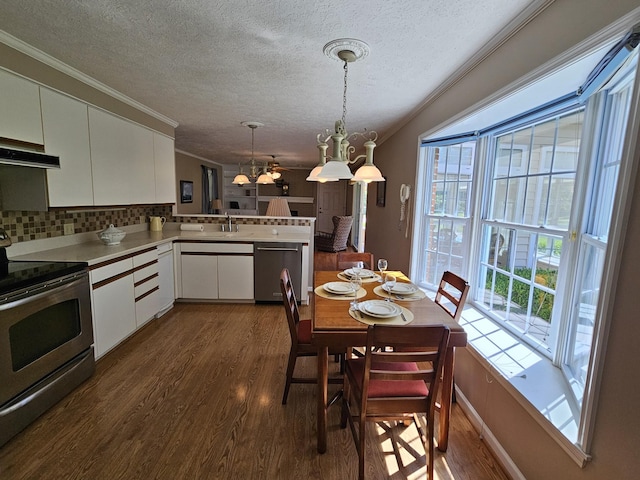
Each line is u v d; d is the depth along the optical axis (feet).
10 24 5.91
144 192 11.47
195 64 7.52
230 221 14.44
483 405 6.31
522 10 5.13
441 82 8.27
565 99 5.64
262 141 18.02
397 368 5.96
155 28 5.98
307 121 12.88
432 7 5.11
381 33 5.94
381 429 6.41
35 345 6.28
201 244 12.78
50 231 9.02
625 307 3.43
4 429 5.65
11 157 6.14
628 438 3.38
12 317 5.70
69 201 8.14
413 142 11.26
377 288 7.70
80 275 7.34
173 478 5.17
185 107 11.07
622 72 4.27
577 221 5.56
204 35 6.18
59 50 6.91
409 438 6.20
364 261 10.09
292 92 9.35
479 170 8.63
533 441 4.85
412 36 6.02
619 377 3.48
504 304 7.77
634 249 3.33
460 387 7.34
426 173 10.62
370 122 12.65
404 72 7.67
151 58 7.24
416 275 11.05
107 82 8.78
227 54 6.97
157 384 7.64
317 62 7.25
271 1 5.07
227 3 5.15
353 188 30.09
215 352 9.25
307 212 34.91
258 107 10.98
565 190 5.97
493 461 5.68
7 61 6.46
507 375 5.62
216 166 30.48
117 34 6.21
